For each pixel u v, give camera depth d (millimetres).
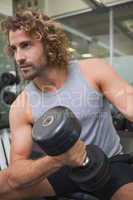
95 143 1079
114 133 1173
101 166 737
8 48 1102
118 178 941
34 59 1013
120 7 4457
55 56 1065
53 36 1071
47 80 1069
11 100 2711
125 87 1046
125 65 4285
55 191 1007
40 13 1106
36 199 1017
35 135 646
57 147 635
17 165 901
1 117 2242
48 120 661
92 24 4734
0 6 4199
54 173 951
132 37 4504
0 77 2861
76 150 673
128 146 1803
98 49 4676
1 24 1085
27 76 1041
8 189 919
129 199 901
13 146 1048
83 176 729
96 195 945
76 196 999
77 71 1106
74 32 4828
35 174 815
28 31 1002
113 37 4539
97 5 4453
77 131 654
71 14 4809
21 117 1082
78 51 4773
